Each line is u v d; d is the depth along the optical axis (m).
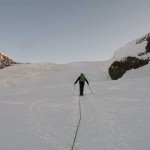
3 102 17.42
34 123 9.70
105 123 8.81
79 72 62.53
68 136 7.67
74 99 15.93
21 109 13.39
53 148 6.70
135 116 9.42
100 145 6.67
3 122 10.25
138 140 6.76
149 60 48.56
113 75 53.84
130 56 51.59
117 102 12.88
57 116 10.71
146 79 25.70
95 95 16.95
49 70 72.56
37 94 22.14
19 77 66.19
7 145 7.19
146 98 13.20
